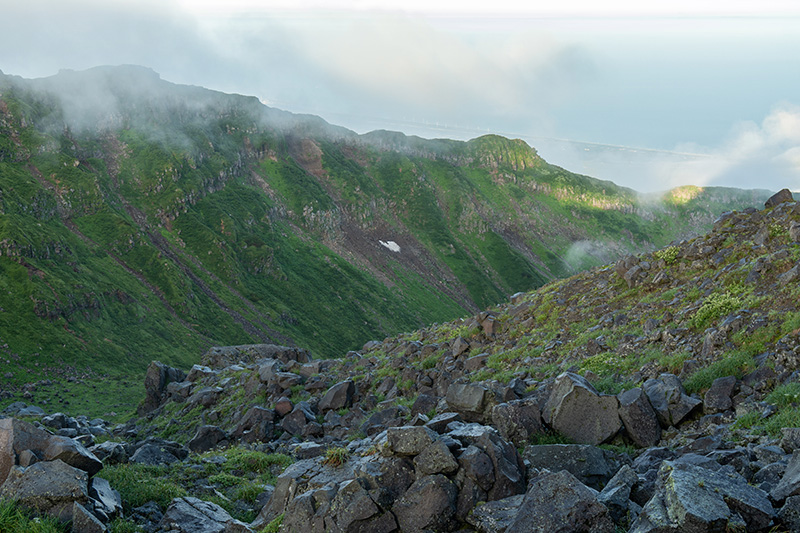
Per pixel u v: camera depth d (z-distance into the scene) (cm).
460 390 1912
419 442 1213
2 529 1134
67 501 1217
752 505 902
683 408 1680
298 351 5431
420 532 1118
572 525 989
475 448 1195
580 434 1633
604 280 3456
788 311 2033
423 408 2302
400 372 3381
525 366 2689
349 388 3225
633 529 948
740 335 2019
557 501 1020
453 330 3875
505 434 1672
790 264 2397
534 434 1655
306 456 2103
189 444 3027
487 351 3161
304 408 3130
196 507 1498
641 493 1122
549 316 3259
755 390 1689
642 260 3300
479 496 1147
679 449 1444
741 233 3050
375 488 1193
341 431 2691
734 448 1333
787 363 1733
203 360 5628
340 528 1146
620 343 2473
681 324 2378
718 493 925
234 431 3080
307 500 1229
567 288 3569
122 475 1664
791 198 3186
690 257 3061
